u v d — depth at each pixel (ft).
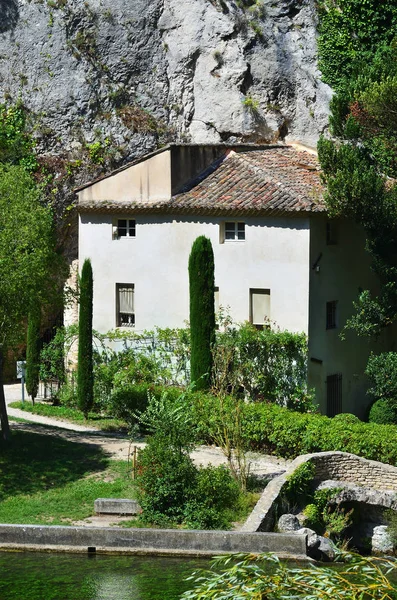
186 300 113.09
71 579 64.69
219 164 117.60
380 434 89.51
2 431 92.48
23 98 135.44
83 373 109.40
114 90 134.72
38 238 90.68
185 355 110.83
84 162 134.21
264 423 94.63
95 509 77.61
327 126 129.59
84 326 109.50
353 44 127.44
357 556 43.04
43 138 134.72
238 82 132.87
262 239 107.55
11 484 83.05
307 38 130.11
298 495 80.43
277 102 132.46
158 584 63.52
